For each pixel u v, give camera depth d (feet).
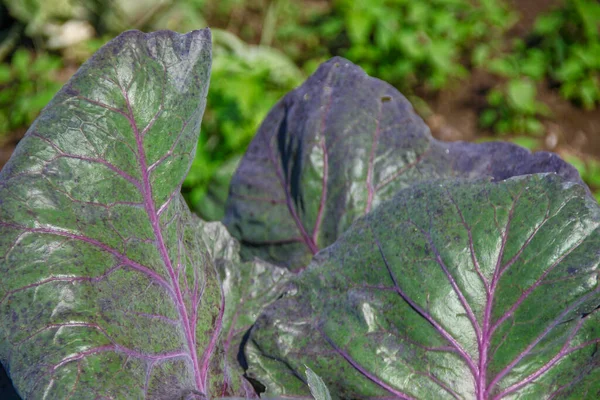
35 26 8.75
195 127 2.73
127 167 2.62
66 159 2.56
